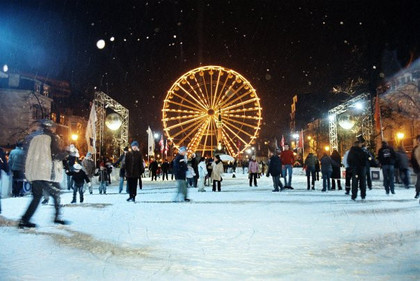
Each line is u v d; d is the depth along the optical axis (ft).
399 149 54.80
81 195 40.37
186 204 37.01
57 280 12.25
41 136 23.57
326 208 31.91
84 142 199.62
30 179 22.99
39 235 20.26
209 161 78.28
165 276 12.63
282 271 13.07
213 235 20.04
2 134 154.40
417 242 17.62
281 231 21.07
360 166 38.78
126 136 112.78
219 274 12.80
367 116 124.67
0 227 23.09
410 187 58.54
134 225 23.56
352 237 19.12
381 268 13.33
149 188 70.44
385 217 26.02
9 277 12.59
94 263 14.37
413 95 123.24
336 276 12.41
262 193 52.21
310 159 60.18
